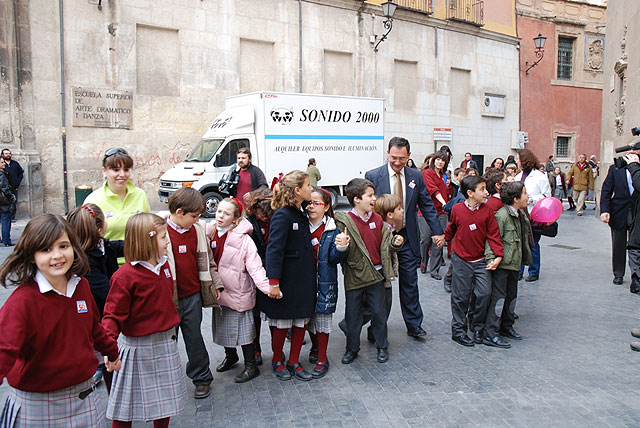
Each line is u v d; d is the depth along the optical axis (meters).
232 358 4.37
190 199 3.63
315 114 15.54
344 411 3.60
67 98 14.63
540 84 26.95
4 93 13.61
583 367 4.34
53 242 2.20
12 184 10.92
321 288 4.18
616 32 14.45
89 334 2.44
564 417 3.47
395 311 6.16
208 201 13.86
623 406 3.62
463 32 23.72
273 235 3.96
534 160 7.26
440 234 5.11
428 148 22.95
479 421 3.44
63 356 2.29
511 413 3.54
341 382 4.10
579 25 27.78
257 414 3.56
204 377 3.86
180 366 3.20
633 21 12.20
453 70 23.88
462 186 4.87
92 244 3.25
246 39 17.84
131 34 15.52
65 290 2.34
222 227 4.05
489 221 4.79
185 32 16.48
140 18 15.65
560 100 27.69
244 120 14.45
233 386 4.03
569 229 13.38
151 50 16.06
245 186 6.66
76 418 2.36
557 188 21.36
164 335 3.11
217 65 17.14
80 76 14.80
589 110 28.72
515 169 7.97
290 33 18.70
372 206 4.48
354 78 20.48
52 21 14.31
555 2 27.09
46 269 2.21
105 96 15.19
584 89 28.44
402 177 5.09
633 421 3.41
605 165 15.37
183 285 3.73
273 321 4.07
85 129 14.97
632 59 12.16
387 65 21.34
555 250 10.21
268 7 18.14
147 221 3.00
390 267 4.62
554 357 4.57
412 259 5.05
